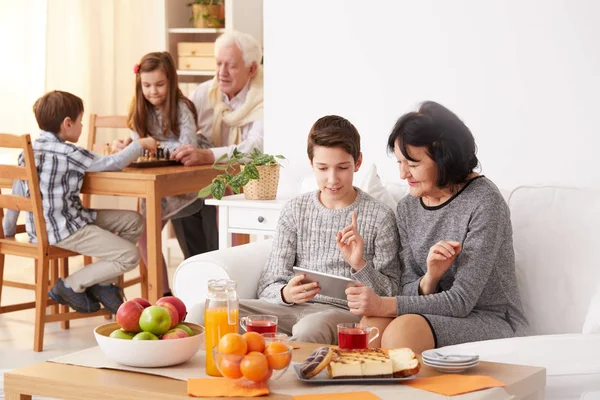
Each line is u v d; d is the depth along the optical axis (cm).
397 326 248
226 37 502
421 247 278
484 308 271
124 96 632
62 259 462
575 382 223
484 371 212
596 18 322
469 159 269
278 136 403
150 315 218
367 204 294
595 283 272
